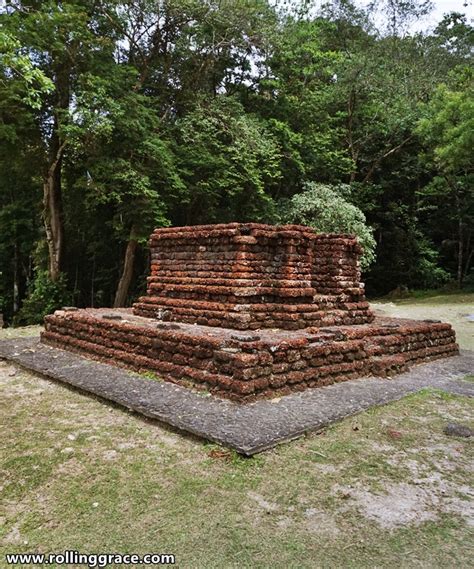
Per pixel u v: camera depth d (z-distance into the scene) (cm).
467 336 1067
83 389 522
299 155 1869
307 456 363
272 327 663
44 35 1220
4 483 318
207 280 713
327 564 239
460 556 246
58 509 287
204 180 1550
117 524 271
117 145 1372
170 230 796
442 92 1830
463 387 580
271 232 687
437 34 2681
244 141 1544
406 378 614
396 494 311
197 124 1544
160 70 1714
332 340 590
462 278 2244
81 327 718
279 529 269
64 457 357
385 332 693
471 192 2117
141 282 1806
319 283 840
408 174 2288
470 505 298
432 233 2441
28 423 430
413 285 2341
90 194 1317
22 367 646
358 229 1662
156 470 337
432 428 435
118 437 397
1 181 1714
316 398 489
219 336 544
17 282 2031
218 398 473
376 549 252
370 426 432
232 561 240
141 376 567
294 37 1964
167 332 570
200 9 1524
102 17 1474
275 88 1936
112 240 1814
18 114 1240
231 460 349
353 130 2283
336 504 296
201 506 291
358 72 2033
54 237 1599
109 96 1289
